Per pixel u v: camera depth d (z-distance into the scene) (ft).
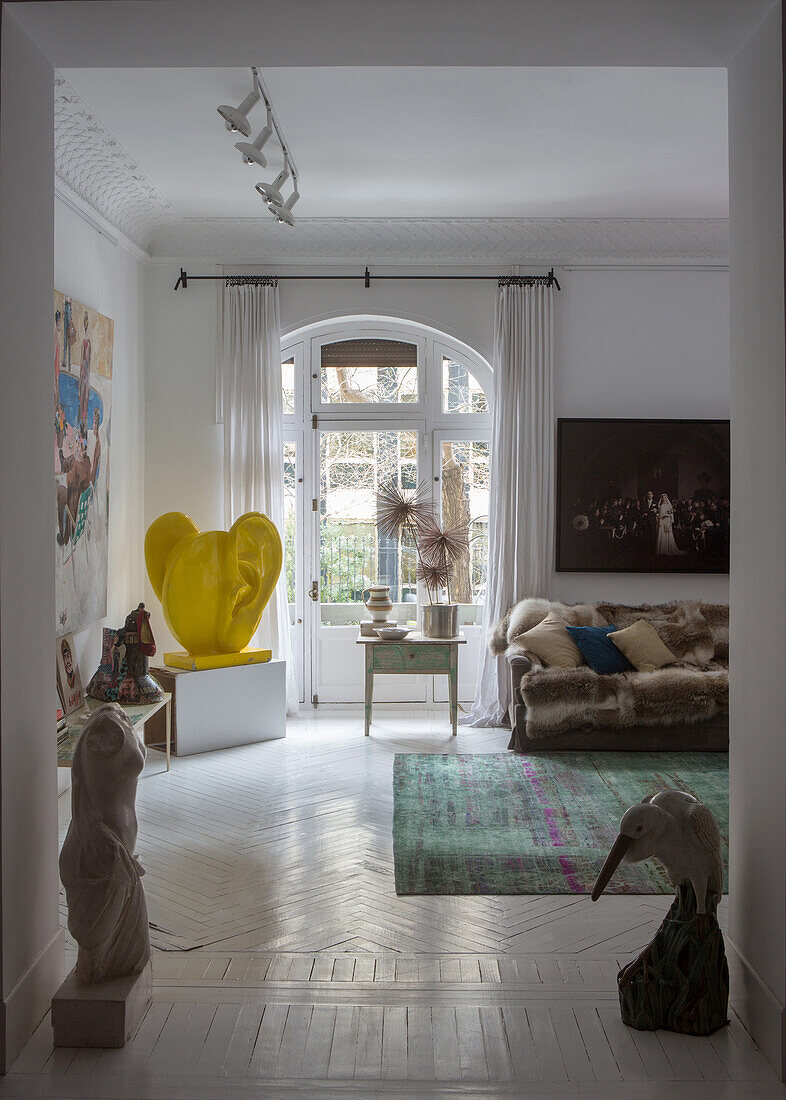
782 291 8.34
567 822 14.46
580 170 18.10
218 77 14.03
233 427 21.67
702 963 8.59
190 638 19.29
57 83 14.32
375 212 20.67
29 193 8.93
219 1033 8.56
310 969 9.80
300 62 9.73
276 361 21.86
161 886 12.00
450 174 18.34
